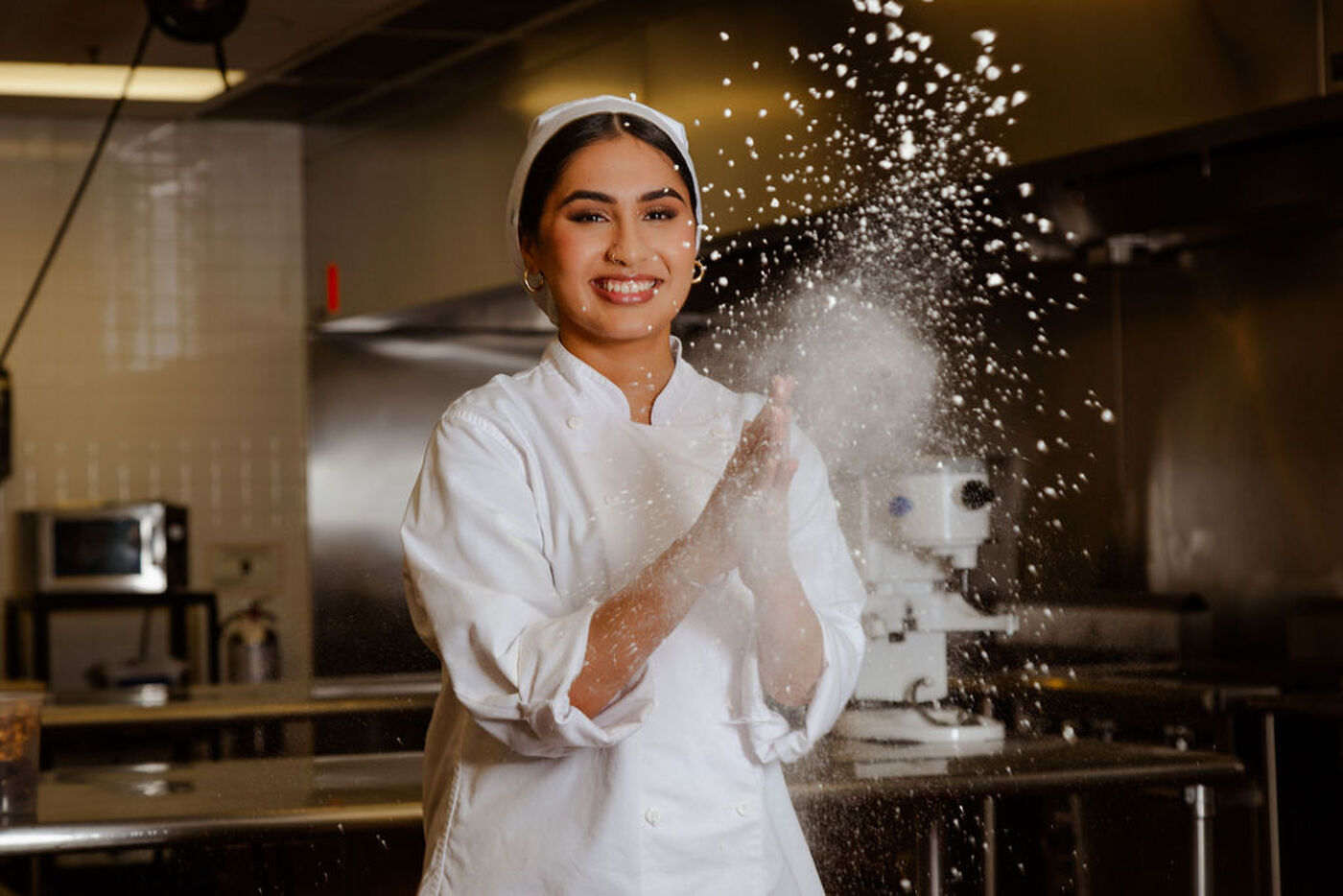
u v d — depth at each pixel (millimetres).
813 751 2160
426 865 1392
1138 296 3941
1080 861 2473
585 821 1312
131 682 4957
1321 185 3061
